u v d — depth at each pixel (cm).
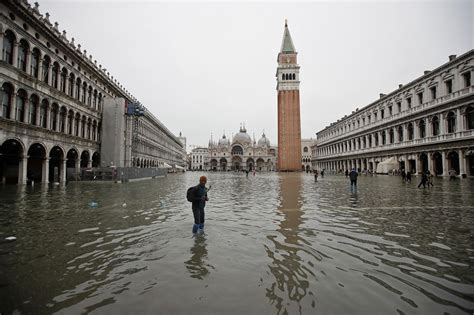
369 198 1581
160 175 5234
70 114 3131
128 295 432
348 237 752
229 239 734
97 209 1212
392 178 3897
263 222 944
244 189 2312
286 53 9225
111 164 3744
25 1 2311
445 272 516
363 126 6481
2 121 2098
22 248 662
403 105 4869
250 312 381
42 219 994
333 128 8619
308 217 1031
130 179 3472
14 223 927
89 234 789
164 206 1307
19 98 2323
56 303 409
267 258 591
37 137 2520
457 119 3591
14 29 2239
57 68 2886
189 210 1194
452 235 771
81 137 3328
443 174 3794
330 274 508
